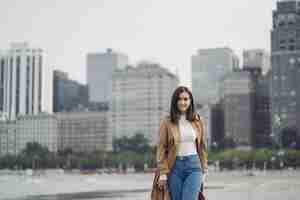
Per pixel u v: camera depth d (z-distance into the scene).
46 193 56.28
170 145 10.40
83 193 55.59
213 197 44.88
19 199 45.31
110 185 82.38
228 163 190.62
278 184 76.75
